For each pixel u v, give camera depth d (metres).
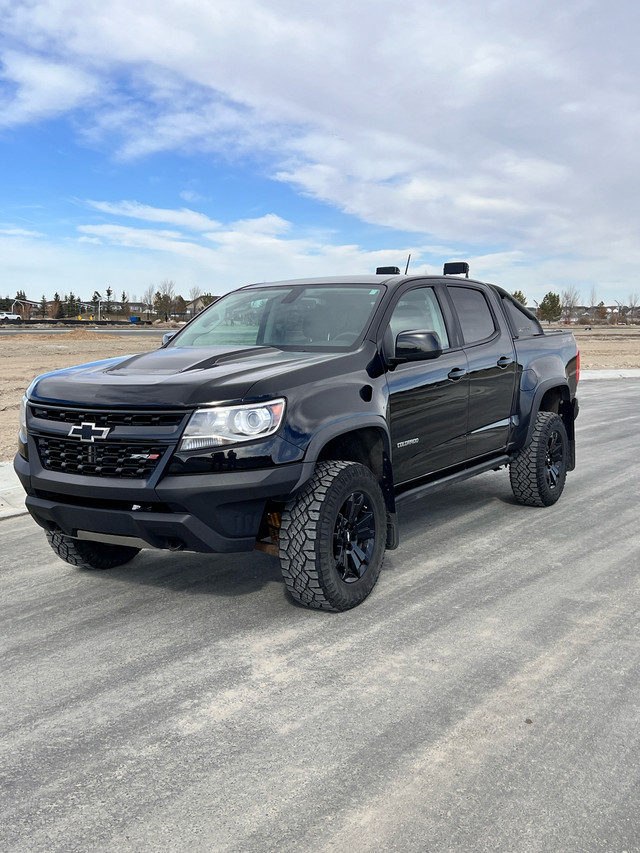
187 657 3.35
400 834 2.15
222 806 2.29
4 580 4.43
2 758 2.58
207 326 4.89
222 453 3.40
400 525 5.52
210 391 3.45
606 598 4.00
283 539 3.64
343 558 3.80
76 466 3.65
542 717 2.79
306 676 3.14
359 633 3.57
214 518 3.45
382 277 4.79
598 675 3.12
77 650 3.44
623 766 2.47
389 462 4.09
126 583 4.34
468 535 5.22
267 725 2.76
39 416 3.81
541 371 5.80
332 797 2.33
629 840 2.12
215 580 4.36
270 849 2.10
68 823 2.22
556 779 2.40
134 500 3.48
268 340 4.46
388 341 4.31
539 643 3.44
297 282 5.01
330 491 3.62
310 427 3.58
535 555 4.75
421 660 3.28
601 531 5.29
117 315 143.12
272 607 3.92
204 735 2.71
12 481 6.82
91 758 2.57
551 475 5.95
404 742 2.63
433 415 4.59
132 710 2.89
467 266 5.47
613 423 10.98
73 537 3.93
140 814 2.26
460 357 4.89
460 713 2.82
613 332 73.31
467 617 3.75
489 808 2.26
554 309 115.94
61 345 30.00
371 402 3.96
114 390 3.60
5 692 3.06
